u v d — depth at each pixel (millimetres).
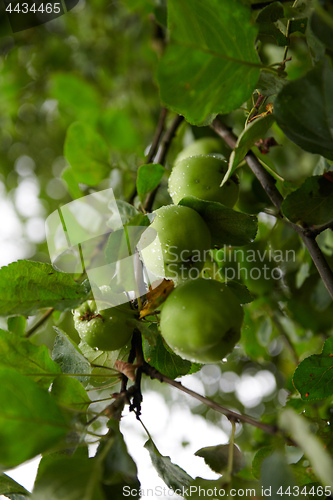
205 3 430
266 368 836
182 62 435
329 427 522
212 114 472
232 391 869
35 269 479
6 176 1117
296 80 439
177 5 425
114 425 443
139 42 1026
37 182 1116
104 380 512
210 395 874
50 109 1115
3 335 480
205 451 475
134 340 490
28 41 964
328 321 675
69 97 1056
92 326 486
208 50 435
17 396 425
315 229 490
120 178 671
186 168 526
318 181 478
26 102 1081
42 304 471
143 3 828
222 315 445
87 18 1014
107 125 1052
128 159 974
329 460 392
